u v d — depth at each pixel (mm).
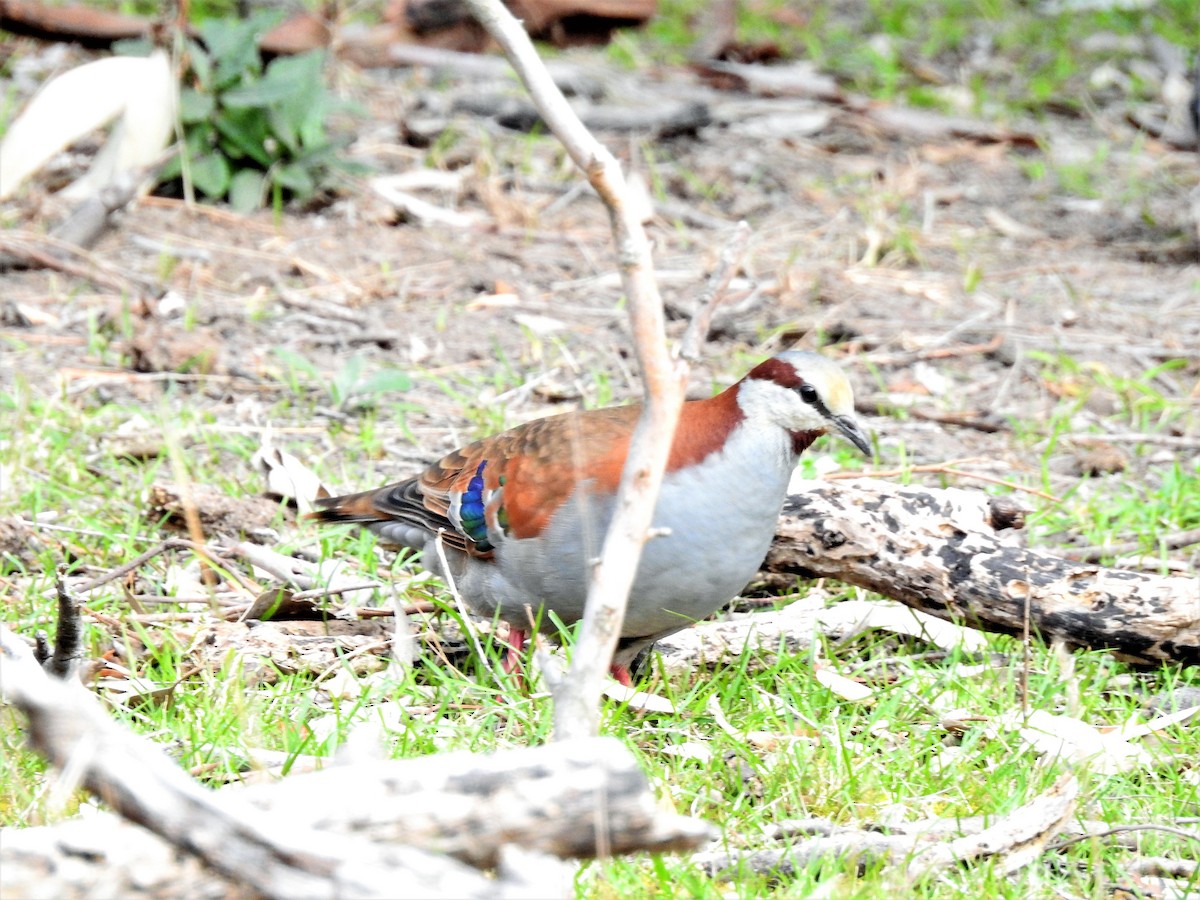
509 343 13914
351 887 4539
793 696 8133
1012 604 8680
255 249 15500
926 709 8180
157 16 18625
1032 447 12297
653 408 5707
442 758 5059
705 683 8422
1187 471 11914
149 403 12305
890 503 8992
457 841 4941
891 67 21969
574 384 13094
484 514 8289
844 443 12039
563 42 21844
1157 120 20906
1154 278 16375
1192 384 13734
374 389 12234
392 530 9188
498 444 8469
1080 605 8625
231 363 13086
